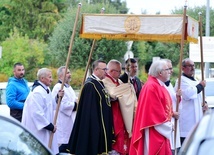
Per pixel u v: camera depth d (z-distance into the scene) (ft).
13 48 138.41
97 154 31.42
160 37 30.58
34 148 18.20
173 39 30.58
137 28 30.96
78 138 31.50
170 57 126.41
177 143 31.55
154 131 28.91
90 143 31.42
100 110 31.65
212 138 11.82
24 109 30.73
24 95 36.99
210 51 64.03
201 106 34.32
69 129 34.09
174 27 30.22
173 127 30.25
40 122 30.14
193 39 31.89
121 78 33.78
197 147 11.79
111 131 31.83
